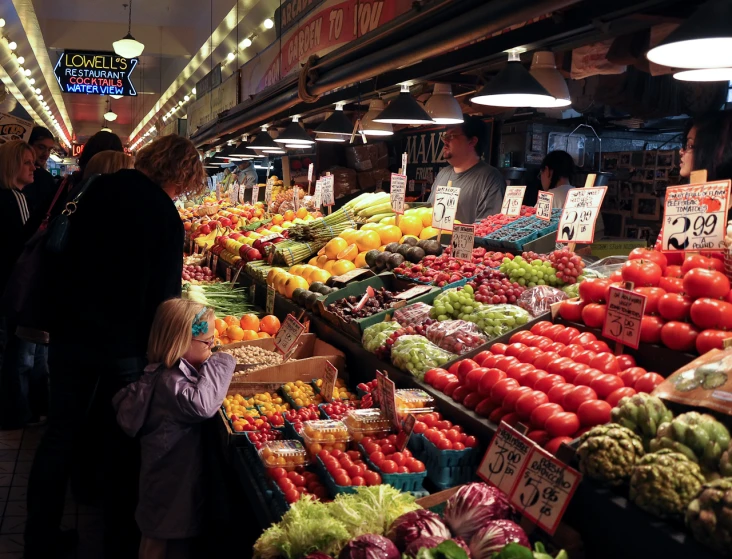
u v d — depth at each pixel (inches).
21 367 225.6
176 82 796.0
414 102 195.6
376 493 92.2
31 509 144.9
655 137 333.1
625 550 75.9
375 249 209.0
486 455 90.1
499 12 125.6
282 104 287.4
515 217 198.8
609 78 206.4
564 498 80.0
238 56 569.0
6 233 212.4
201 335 133.9
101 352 146.1
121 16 639.1
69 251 146.6
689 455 75.3
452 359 128.9
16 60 674.8
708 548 67.2
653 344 105.7
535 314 139.3
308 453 116.6
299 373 163.2
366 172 398.0
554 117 310.8
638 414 81.6
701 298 100.3
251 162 546.3
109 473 159.5
